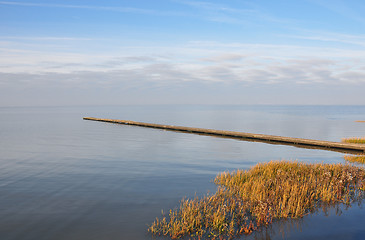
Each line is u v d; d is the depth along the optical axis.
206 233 9.39
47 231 9.57
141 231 9.54
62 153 26.58
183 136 42.97
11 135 43.81
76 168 19.72
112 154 26.08
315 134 53.12
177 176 17.42
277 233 9.47
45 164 21.17
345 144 31.97
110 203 12.36
